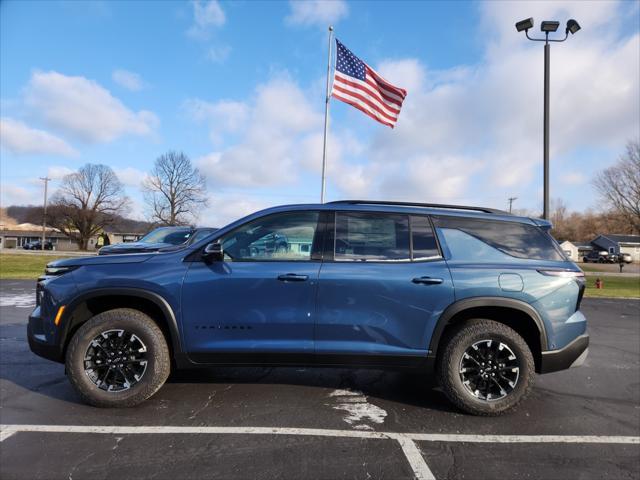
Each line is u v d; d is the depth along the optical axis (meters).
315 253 3.78
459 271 3.68
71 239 74.69
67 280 3.70
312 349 3.64
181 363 3.68
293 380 4.57
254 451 2.98
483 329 3.64
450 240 3.84
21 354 5.41
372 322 3.64
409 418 3.62
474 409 3.62
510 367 3.65
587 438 3.29
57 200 71.38
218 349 3.64
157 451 2.95
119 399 3.61
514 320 3.91
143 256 3.83
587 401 4.12
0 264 24.55
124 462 2.80
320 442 3.13
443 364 3.66
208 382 4.43
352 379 4.65
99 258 3.84
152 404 3.79
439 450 3.05
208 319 3.65
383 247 3.80
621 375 5.05
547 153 13.50
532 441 3.22
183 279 3.67
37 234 85.69
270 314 3.64
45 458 2.83
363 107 13.20
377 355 3.63
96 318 3.64
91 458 2.84
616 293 16.80
